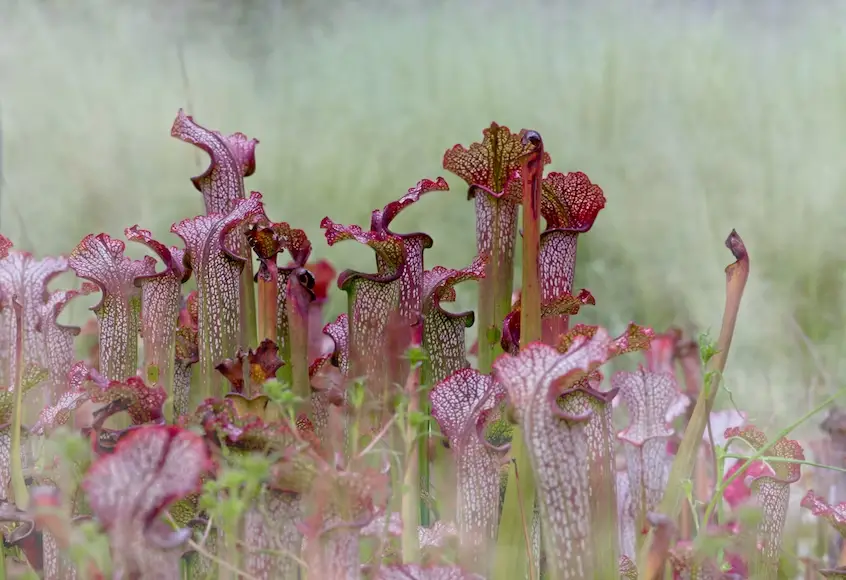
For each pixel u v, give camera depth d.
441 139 7.29
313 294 2.60
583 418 2.48
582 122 6.66
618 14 8.41
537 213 2.52
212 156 2.70
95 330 3.21
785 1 7.83
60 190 6.25
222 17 10.74
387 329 2.64
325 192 7.00
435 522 2.62
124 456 2.40
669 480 2.56
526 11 9.08
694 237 4.82
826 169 5.00
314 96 8.88
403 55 8.98
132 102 7.91
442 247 6.28
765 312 3.85
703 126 6.00
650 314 4.68
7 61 8.19
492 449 2.56
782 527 2.65
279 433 2.46
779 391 3.29
